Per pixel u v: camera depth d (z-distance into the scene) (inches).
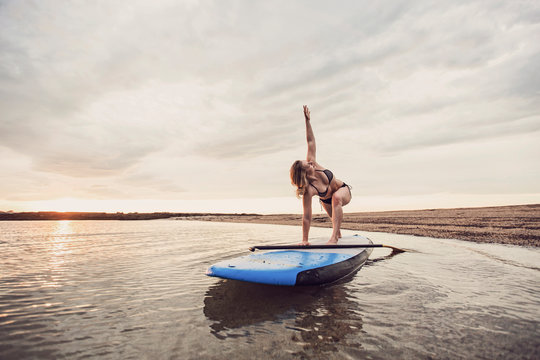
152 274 138.9
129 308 94.0
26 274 140.6
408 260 165.6
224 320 83.6
